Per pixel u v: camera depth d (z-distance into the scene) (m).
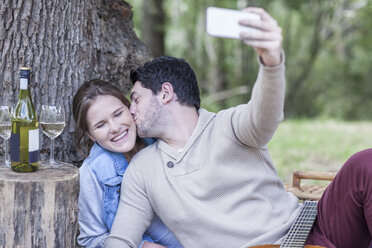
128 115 1.97
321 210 2.00
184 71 1.99
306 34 12.74
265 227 1.83
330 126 9.48
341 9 12.62
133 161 2.00
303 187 2.84
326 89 13.77
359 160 1.81
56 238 1.73
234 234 1.81
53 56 2.24
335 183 1.92
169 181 1.87
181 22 11.71
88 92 1.95
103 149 2.07
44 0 2.20
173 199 1.86
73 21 2.29
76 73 2.32
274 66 1.51
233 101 10.51
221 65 11.84
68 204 1.74
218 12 1.39
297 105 13.02
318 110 13.08
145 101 1.96
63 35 2.27
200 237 1.84
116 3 2.62
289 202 1.99
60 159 2.26
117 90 2.03
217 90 11.82
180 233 1.89
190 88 1.99
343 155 6.36
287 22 12.34
